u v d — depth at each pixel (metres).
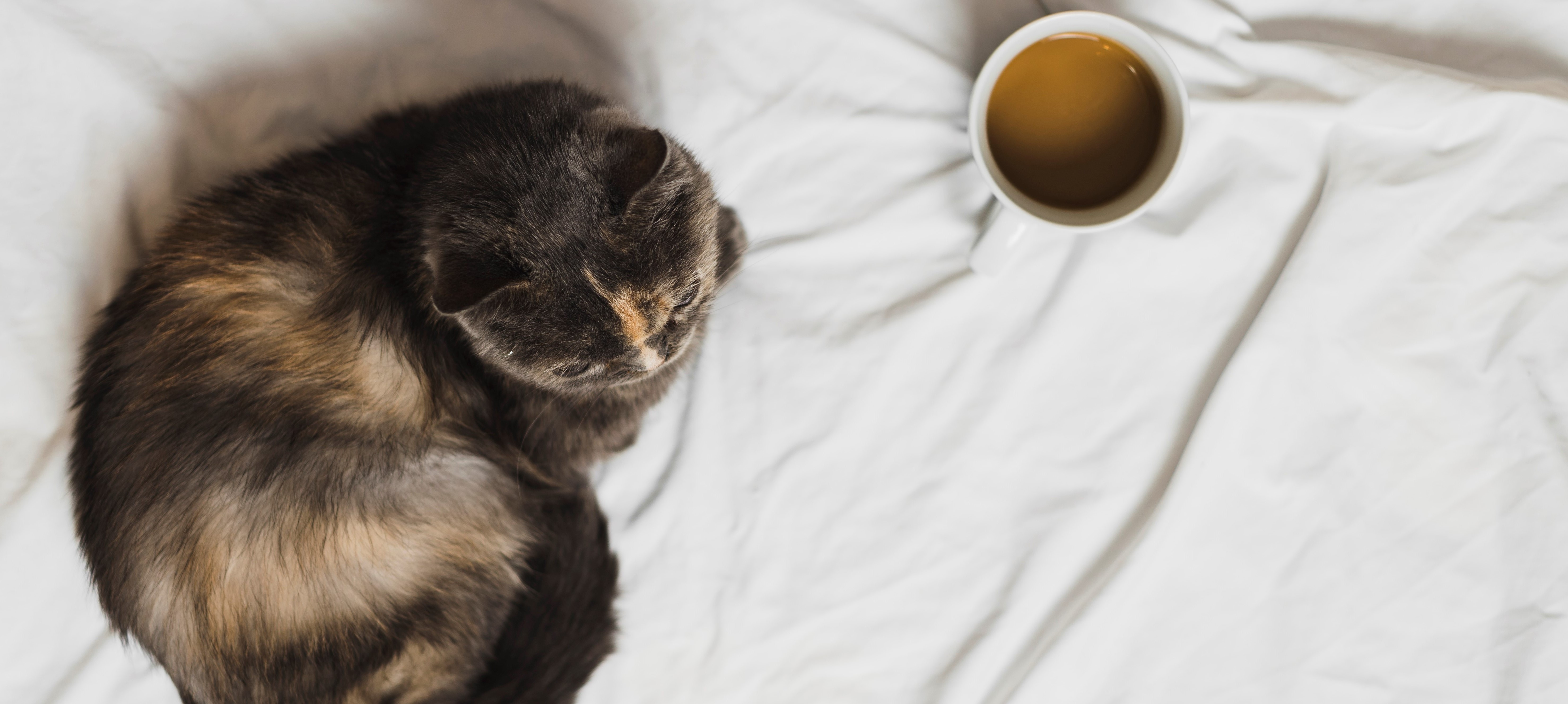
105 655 0.75
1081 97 0.71
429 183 0.69
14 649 0.74
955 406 0.77
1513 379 0.75
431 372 0.71
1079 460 0.76
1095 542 0.76
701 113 0.76
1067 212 0.70
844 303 0.77
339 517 0.70
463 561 0.73
